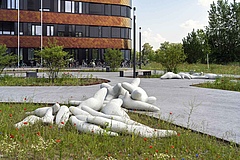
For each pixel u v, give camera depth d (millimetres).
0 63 18500
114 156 4512
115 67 32406
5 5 40938
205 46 46875
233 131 6297
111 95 8117
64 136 5246
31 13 42156
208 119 7551
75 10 44719
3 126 5703
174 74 22406
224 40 58406
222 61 58312
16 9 41312
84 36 45344
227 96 12375
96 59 46125
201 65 39531
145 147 4887
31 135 5289
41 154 4406
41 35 42312
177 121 7168
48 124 6121
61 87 14797
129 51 49344
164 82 19000
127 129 5527
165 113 8164
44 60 17344
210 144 5113
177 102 10406
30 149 4578
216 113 8430
